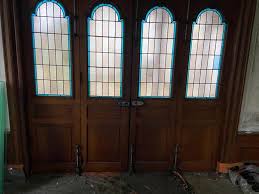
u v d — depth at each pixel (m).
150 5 2.57
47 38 2.58
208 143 3.00
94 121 2.83
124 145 2.93
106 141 2.91
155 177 2.93
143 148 2.96
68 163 2.93
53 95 2.73
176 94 2.81
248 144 2.93
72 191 2.66
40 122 2.79
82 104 2.77
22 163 2.76
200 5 2.60
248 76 2.74
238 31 2.62
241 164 3.00
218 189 2.76
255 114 2.85
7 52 2.47
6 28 2.41
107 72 2.72
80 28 2.57
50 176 2.88
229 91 2.79
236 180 2.81
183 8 2.60
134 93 2.78
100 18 2.57
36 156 2.88
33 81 2.67
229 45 2.71
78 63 2.66
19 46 2.51
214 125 2.94
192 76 2.79
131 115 2.84
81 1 2.52
